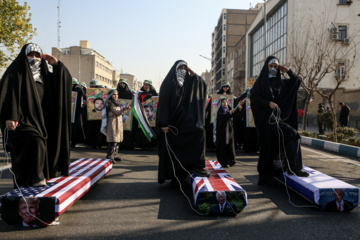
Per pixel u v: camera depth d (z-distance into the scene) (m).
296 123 5.26
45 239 3.11
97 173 4.89
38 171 3.78
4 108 3.68
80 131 10.48
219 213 3.78
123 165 7.21
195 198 3.88
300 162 4.77
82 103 10.48
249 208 4.10
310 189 4.07
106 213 3.88
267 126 5.10
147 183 5.46
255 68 38.25
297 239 3.15
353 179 5.82
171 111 4.88
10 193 3.47
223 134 7.02
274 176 5.35
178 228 3.42
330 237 3.20
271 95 5.12
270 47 31.66
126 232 3.30
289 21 25.64
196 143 4.78
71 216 3.76
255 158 8.53
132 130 10.10
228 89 10.13
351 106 23.06
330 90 25.22
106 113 7.27
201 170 4.73
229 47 64.44
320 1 25.06
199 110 5.00
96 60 72.56
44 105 4.20
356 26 24.88
